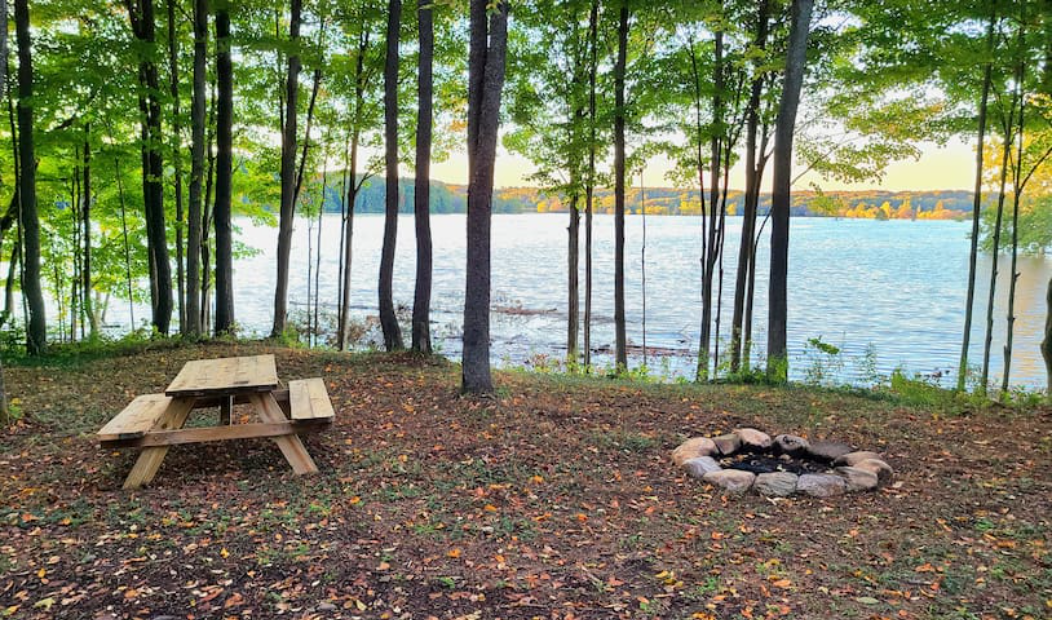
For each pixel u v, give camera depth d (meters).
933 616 3.00
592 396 7.51
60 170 14.34
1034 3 8.48
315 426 4.79
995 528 4.00
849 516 4.25
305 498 4.38
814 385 8.78
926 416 6.88
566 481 4.83
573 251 13.63
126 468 4.94
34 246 10.43
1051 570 3.42
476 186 6.80
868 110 10.44
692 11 8.27
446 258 51.03
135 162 12.88
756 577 3.40
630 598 3.17
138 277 18.56
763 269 42.03
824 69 10.56
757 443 5.66
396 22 9.90
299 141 14.77
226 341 11.33
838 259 49.66
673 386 8.60
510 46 12.54
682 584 3.30
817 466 5.27
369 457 5.24
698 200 16.38
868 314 24.88
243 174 16.12
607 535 3.93
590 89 12.08
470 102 7.55
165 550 3.57
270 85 13.91
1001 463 5.27
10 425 5.89
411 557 3.57
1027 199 16.62
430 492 4.56
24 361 9.70
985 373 8.81
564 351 19.44
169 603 3.06
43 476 4.73
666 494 4.66
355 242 69.31
